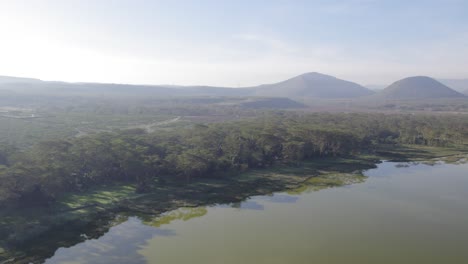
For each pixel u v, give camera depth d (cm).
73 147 9031
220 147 11375
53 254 5372
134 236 6056
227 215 7069
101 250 5538
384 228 6512
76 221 6531
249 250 5603
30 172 6881
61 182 7356
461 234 6300
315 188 8969
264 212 7262
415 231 6397
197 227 6462
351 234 6241
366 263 5247
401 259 5372
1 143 10538
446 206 7731
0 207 6431
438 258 5419
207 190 8550
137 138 10800
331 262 5256
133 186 8450
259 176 9869
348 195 8431
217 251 5556
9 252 5325
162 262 5206
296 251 5584
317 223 6700
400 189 8938
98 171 8394
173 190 8444
